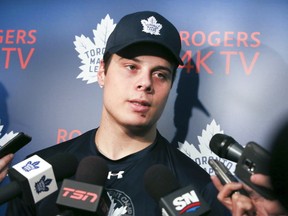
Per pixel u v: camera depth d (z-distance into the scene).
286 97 1.57
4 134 1.73
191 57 1.65
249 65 1.61
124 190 1.33
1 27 1.78
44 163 1.13
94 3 1.74
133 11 1.70
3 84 1.75
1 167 1.17
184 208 0.97
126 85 1.33
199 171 1.40
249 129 1.58
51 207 1.31
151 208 1.30
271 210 0.91
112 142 1.40
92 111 1.69
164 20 1.38
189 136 1.62
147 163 1.38
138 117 1.33
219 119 1.61
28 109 1.73
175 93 1.64
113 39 1.37
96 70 1.71
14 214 1.33
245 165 0.97
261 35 1.61
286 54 1.59
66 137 1.70
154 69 1.33
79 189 1.01
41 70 1.74
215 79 1.62
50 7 1.77
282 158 0.68
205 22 1.65
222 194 0.97
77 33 1.74
